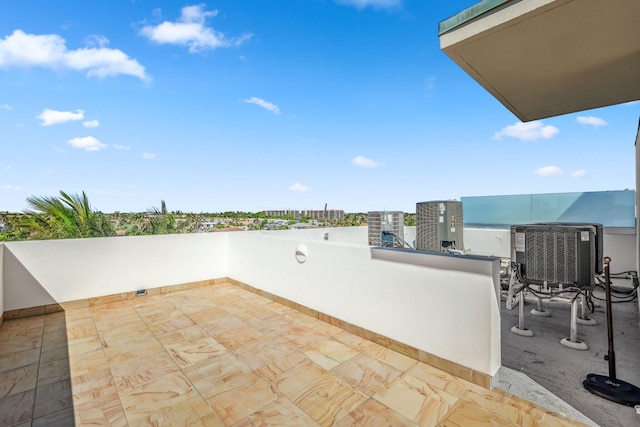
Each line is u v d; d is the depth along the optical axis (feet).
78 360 9.66
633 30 6.86
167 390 7.95
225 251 20.20
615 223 20.52
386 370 8.80
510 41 7.40
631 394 7.09
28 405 7.32
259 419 6.76
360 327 11.21
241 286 18.78
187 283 18.54
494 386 7.81
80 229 21.02
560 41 7.42
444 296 8.64
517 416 6.61
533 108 12.64
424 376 8.45
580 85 10.25
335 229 26.35
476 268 7.95
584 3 5.89
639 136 14.64
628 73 9.29
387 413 6.86
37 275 14.16
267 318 13.37
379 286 10.46
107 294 15.94
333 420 6.67
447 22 7.64
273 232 21.77
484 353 7.80
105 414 6.99
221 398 7.57
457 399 7.34
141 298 16.67
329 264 12.46
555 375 8.34
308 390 7.85
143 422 6.72
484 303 7.80
